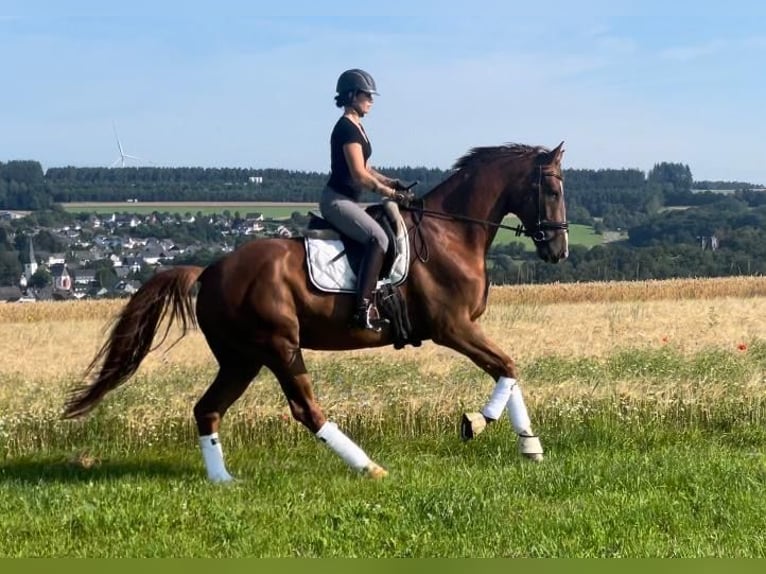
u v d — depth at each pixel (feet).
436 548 19.44
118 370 26.61
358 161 25.95
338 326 26.32
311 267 26.12
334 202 26.22
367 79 26.43
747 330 58.23
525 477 24.59
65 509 22.53
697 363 39.78
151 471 27.91
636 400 33.86
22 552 19.58
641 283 137.18
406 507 21.89
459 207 27.73
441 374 39.93
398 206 27.25
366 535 20.24
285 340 26.07
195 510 22.29
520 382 36.55
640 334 56.44
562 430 32.14
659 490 23.15
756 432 31.48
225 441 32.24
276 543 19.90
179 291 26.48
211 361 47.21
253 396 34.91
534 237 28.32
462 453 29.73
